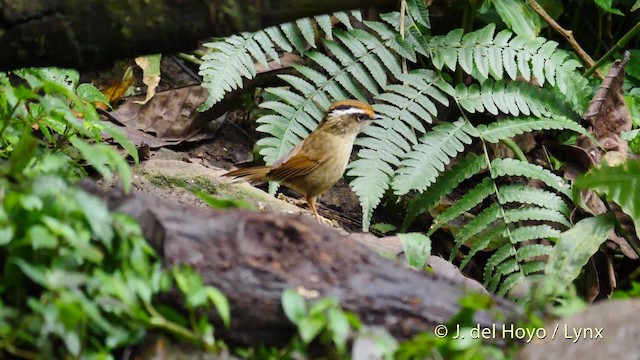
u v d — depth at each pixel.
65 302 5.95
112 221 6.54
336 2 7.39
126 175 6.87
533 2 13.03
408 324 6.96
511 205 12.30
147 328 6.61
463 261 11.27
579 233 10.95
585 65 13.26
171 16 7.45
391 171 11.31
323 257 7.04
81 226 6.44
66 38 7.49
